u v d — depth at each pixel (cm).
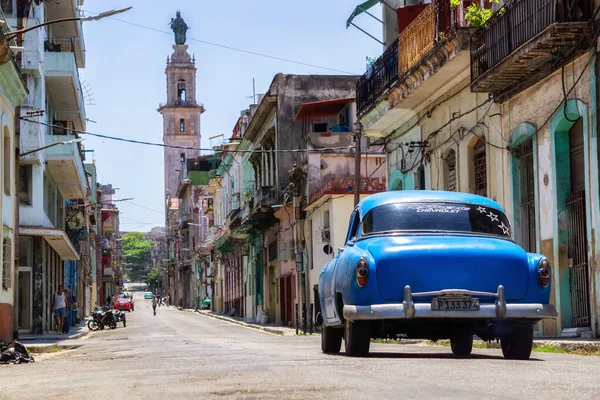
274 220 5606
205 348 1867
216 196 9212
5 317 2664
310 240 4644
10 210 2794
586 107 1900
